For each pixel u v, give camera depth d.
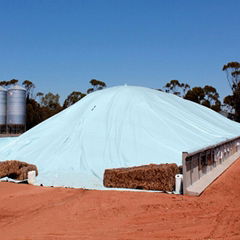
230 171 14.90
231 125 30.41
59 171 15.23
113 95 23.23
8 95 40.00
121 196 9.67
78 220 7.07
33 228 6.54
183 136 19.48
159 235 5.92
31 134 21.75
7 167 13.58
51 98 77.25
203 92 67.31
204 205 8.38
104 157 16.64
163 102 24.14
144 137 18.38
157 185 10.96
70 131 19.86
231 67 62.88
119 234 6.01
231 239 5.61
